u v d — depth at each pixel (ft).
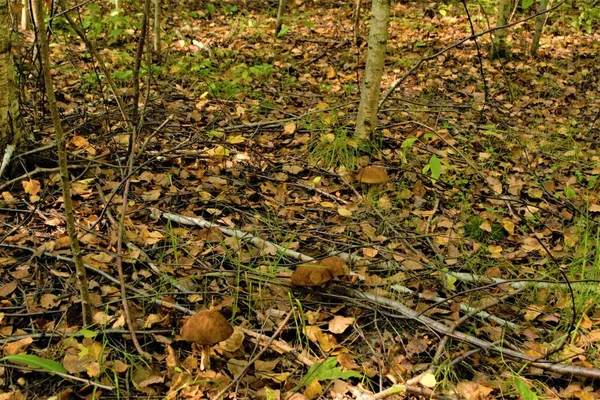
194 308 11.39
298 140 18.40
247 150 17.60
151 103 20.18
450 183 16.76
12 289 11.26
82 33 14.76
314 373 9.57
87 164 15.75
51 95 8.59
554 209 15.97
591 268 13.19
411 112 20.92
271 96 22.45
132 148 14.58
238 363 10.07
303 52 28.32
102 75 22.07
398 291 12.17
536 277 12.98
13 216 13.60
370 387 9.86
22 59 17.21
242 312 11.37
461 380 10.03
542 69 27.35
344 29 32.01
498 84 25.20
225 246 12.94
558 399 9.75
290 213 14.78
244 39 29.60
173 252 12.77
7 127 14.42
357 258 13.08
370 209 15.19
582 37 32.30
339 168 16.99
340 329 10.84
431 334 11.10
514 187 16.74
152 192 14.78
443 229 14.69
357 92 23.17
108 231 13.21
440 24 33.09
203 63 23.88
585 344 10.96
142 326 10.70
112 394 9.38
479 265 13.48
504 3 27.27
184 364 9.97
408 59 27.66
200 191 15.10
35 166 15.19
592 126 21.54
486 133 19.11
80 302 11.09
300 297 11.87
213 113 20.16
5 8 13.65
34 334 10.23
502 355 10.36
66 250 12.43
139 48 14.62
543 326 11.60
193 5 34.71
